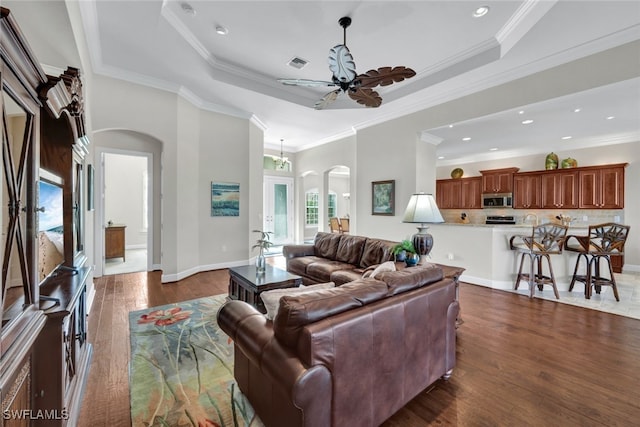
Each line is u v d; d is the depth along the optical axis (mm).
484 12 2957
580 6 2660
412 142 5254
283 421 1400
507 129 5434
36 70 1214
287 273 3520
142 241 7852
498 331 2912
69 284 1829
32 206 1292
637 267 5805
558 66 3502
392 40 3477
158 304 3611
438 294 1926
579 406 1823
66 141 2113
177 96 4641
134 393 1913
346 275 3508
